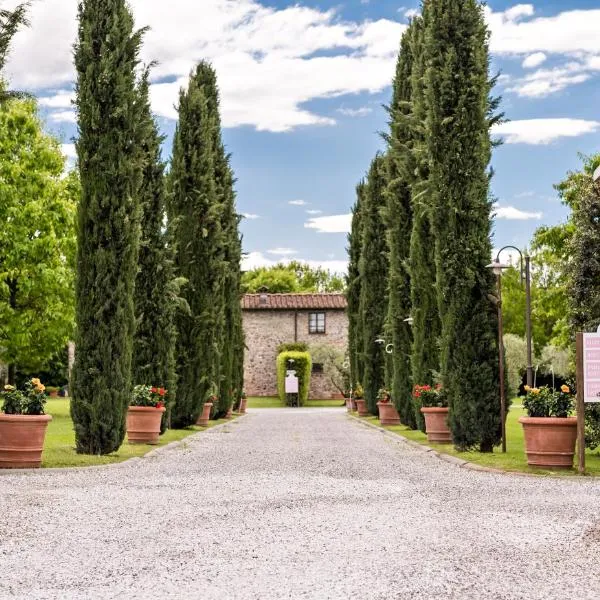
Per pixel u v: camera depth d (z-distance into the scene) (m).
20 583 5.71
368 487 10.95
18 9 12.24
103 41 15.62
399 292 23.52
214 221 25.16
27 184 29.11
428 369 20.33
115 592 5.48
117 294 15.27
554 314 34.66
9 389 13.16
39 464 13.09
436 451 16.41
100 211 15.30
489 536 7.45
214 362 28.06
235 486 11.02
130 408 18.11
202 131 25.45
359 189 37.81
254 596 5.39
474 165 16.52
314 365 55.16
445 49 17.09
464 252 16.23
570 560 6.47
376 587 5.62
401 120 22.09
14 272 28.52
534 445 13.05
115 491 10.45
